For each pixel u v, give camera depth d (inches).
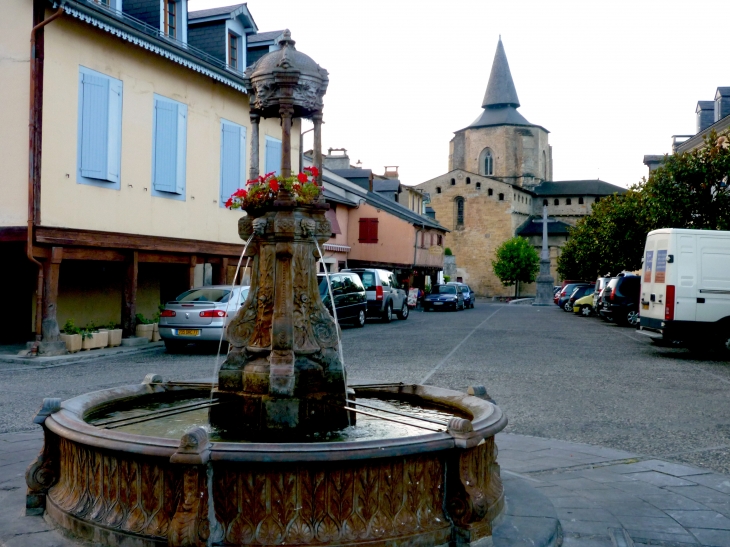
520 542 160.2
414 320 1184.2
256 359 205.5
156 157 730.2
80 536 156.3
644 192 970.1
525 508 185.8
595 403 374.3
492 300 2962.6
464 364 537.3
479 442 157.8
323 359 208.1
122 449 147.1
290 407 197.0
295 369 202.1
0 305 734.5
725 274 583.8
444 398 231.0
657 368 527.5
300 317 207.6
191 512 137.3
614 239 1186.0
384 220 1600.6
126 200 689.0
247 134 897.5
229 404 204.4
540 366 530.9
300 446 141.6
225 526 141.8
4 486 205.3
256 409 199.2
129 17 685.3
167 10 755.4
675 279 585.6
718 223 804.6
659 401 381.7
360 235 1605.6
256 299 210.5
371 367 513.7
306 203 209.9
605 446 278.4
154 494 146.6
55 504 166.9
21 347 635.5
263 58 223.9
